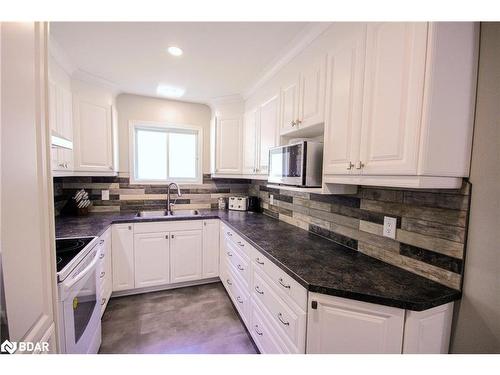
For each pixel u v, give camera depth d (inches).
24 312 26.1
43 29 30.9
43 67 30.9
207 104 126.2
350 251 58.8
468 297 37.4
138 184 116.0
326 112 54.0
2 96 22.5
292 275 45.8
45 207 31.3
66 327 45.3
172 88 103.5
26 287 26.6
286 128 73.4
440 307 37.7
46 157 31.7
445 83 33.7
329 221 68.8
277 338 52.6
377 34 40.3
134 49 70.6
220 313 85.5
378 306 37.6
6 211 23.0
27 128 27.1
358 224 58.7
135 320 80.7
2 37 22.7
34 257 28.5
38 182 29.5
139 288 98.5
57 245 59.3
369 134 42.1
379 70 39.9
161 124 118.6
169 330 75.7
